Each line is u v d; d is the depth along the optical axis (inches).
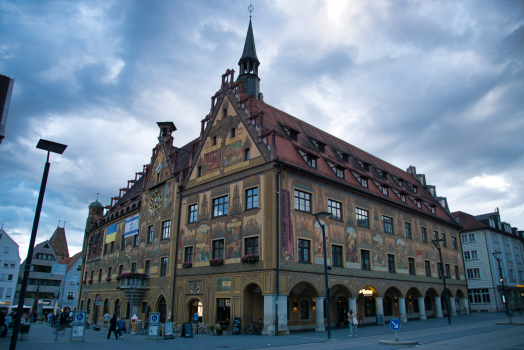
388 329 1197.7
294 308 1200.8
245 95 1300.4
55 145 577.6
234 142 1289.4
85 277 2283.5
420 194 2082.9
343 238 1301.7
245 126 1259.8
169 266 1425.9
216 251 1240.8
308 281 1120.2
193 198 1402.6
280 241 1069.1
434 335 948.6
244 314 1084.5
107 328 1612.9
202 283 1245.1
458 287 1959.9
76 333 908.0
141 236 1684.3
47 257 3444.9
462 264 2062.0
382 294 1407.5
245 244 1143.6
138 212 1772.9
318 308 1147.9
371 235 1443.2
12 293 3058.6
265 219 1095.0
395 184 1868.8
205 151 1417.3
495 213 2755.9
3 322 932.0
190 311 1288.1
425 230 1828.2
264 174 1140.5
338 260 1269.7
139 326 1218.6
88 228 2502.5
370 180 1606.8
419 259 1697.8
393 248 1544.0
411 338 882.1
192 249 1338.6
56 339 911.7
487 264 2488.9
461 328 1160.2
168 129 1790.1
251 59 1918.1
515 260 2726.4
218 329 1069.1
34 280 3312.0
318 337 954.7
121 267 1825.8
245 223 1155.3
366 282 1344.7
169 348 751.7
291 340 885.8
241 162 1235.2
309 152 1286.9
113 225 2044.8
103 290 1952.5
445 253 1945.1
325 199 1273.4
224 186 1275.8
